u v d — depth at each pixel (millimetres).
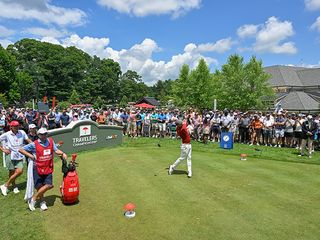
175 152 13695
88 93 83625
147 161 11531
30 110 20625
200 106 45281
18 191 7965
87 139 14938
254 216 6156
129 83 105125
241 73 40188
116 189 7957
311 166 10875
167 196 7375
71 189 6848
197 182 8586
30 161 6605
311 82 57625
